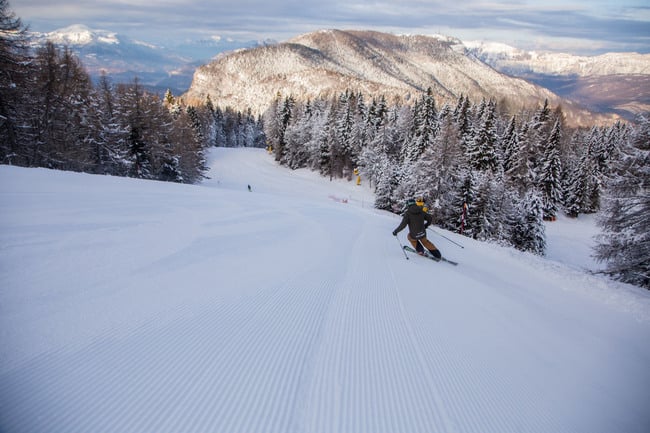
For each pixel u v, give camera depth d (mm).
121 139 33375
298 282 4961
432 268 7281
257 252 6473
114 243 5859
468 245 11977
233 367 2742
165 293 4012
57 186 12641
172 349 2887
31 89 23750
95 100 32812
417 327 3973
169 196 13922
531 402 2807
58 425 1999
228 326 3396
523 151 44406
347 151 62344
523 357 3648
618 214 15992
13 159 23703
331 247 7926
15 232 5879
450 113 47906
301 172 69938
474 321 4465
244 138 123812
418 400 2617
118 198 11484
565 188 48906
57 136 27625
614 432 2533
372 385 2736
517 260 9992
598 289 7465
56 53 28234
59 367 2482
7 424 1959
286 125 78625
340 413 2361
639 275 15234
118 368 2555
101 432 1981
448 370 3119
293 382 2646
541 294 6727
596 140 53344
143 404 2234
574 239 38688
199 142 60938
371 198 53375
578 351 4090
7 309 3195
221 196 16609
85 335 2936
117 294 3824
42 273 4160
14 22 20344
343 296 4684
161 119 40781
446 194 30609
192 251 5930
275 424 2188
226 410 2266
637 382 3486
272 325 3533
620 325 5422
